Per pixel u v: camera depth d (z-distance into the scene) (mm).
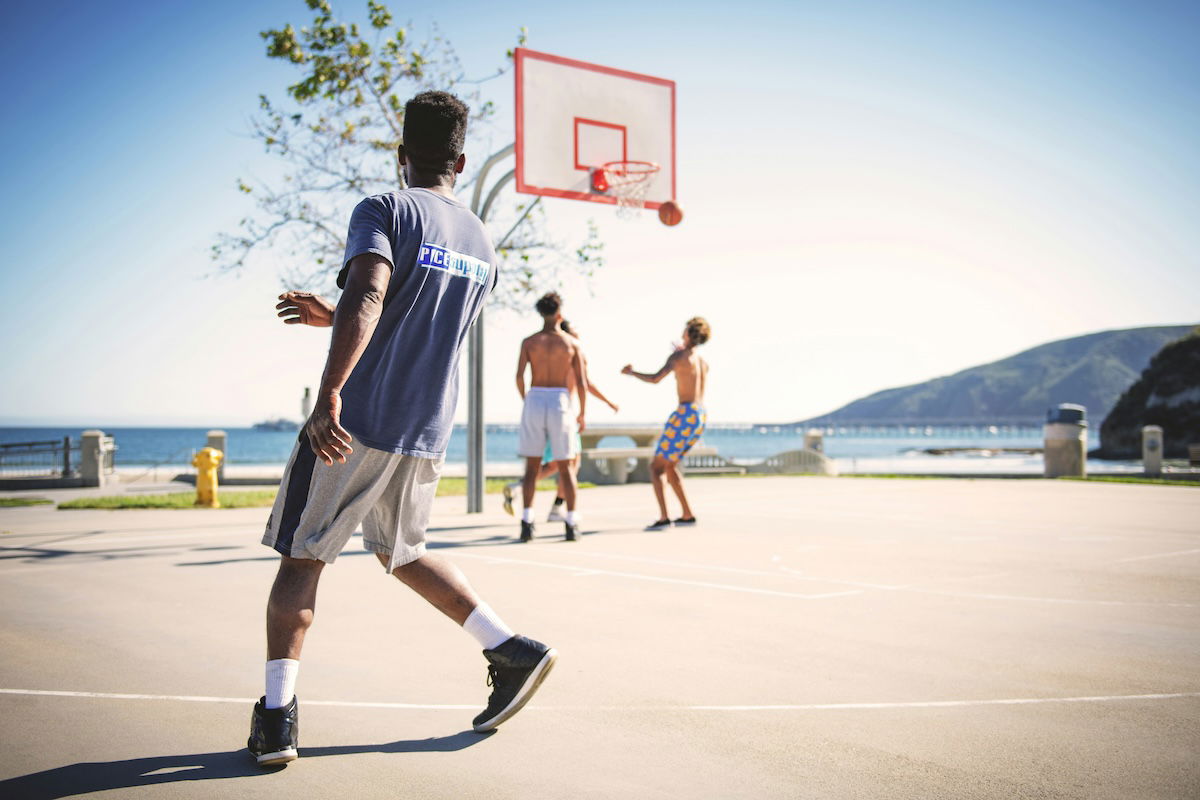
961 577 5891
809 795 2275
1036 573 6078
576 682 3350
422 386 2613
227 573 6082
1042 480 19797
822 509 11477
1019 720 2898
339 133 15344
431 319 2627
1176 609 4809
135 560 6746
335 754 2572
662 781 2371
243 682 3332
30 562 6641
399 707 3037
